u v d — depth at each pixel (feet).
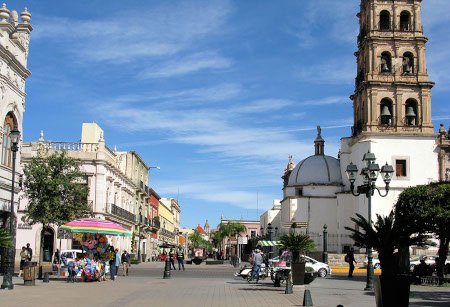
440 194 108.37
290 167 289.74
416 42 187.73
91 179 176.65
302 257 101.19
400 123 184.96
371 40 188.34
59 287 82.84
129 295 71.56
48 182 116.37
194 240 480.64
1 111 100.12
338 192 209.46
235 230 412.57
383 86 186.39
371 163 89.04
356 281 115.03
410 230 47.98
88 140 199.62
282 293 79.97
